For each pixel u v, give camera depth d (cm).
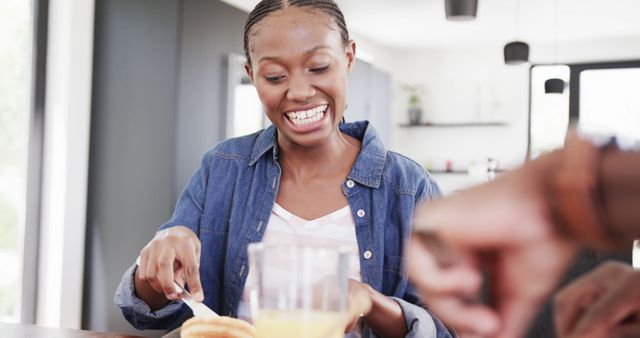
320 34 112
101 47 354
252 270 53
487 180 19
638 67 637
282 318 51
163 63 339
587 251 17
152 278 92
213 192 133
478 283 19
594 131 17
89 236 354
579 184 17
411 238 20
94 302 350
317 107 116
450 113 703
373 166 123
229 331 72
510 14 556
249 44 119
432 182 127
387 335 83
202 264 130
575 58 654
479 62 694
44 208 343
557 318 18
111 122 352
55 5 342
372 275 119
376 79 648
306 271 51
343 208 123
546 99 665
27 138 338
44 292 341
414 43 684
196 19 350
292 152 126
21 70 337
